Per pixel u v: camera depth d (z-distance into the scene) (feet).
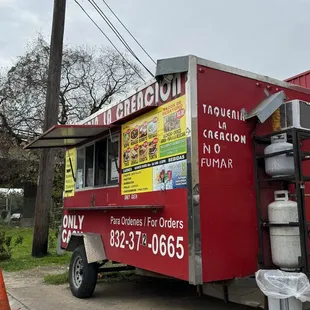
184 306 18.42
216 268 13.04
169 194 14.49
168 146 14.78
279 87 15.90
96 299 20.08
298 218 12.94
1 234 35.91
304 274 12.22
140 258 16.20
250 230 13.97
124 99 18.62
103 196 20.22
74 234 21.48
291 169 13.80
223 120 14.14
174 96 14.62
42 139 22.49
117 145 19.17
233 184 13.93
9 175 74.74
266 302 12.74
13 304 19.48
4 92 75.25
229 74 14.60
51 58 36.78
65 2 37.68
